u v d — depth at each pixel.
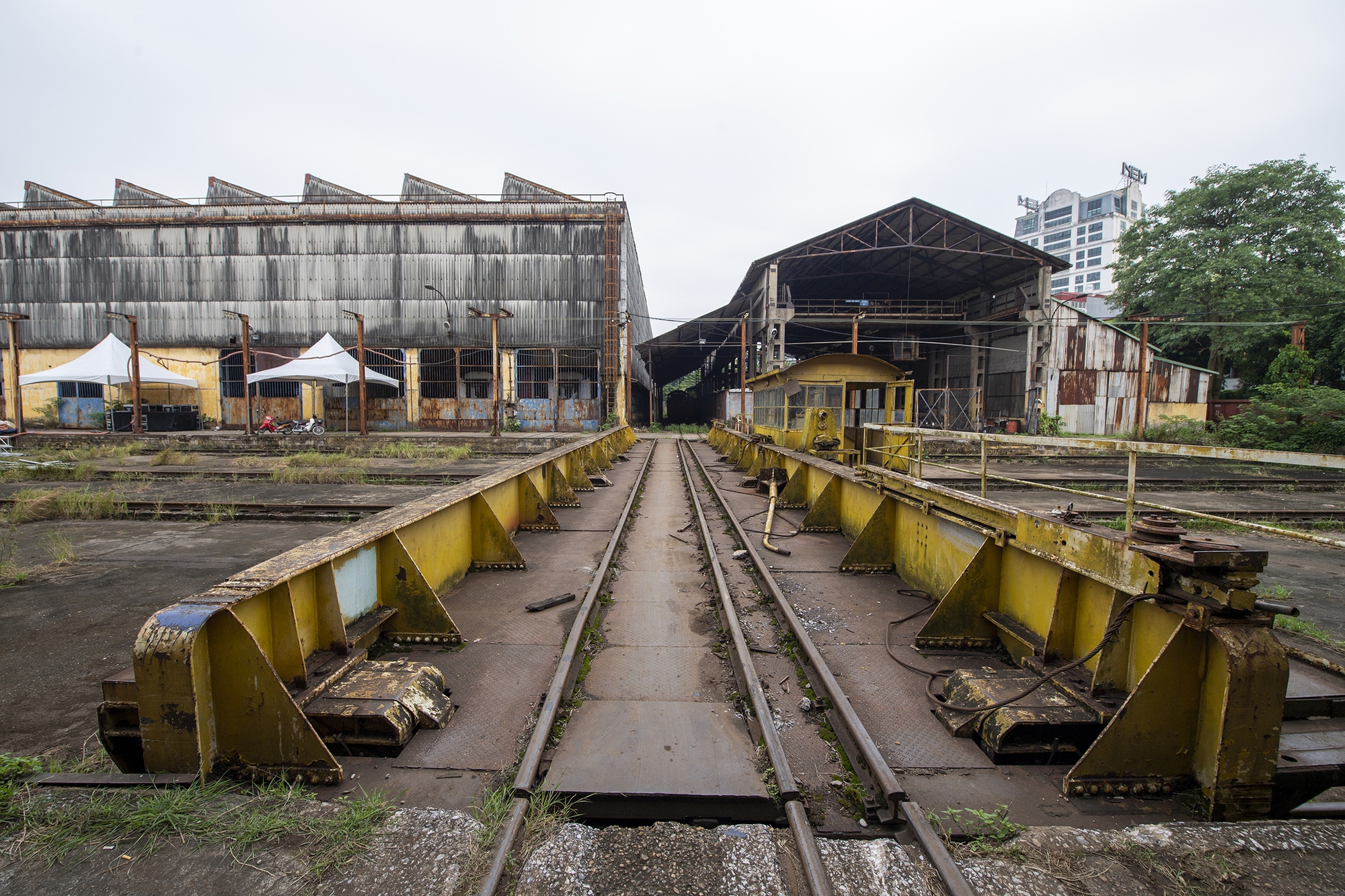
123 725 2.54
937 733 3.10
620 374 28.59
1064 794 2.55
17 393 22.56
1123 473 16.53
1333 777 2.53
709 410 49.00
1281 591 5.91
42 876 1.89
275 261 28.22
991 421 30.19
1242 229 28.67
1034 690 3.09
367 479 13.28
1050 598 3.59
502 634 4.33
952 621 4.15
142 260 28.33
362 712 2.77
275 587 2.83
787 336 40.44
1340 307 26.81
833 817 2.44
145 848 2.00
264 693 2.46
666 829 2.21
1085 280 127.00
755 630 4.50
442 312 28.16
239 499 10.48
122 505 9.27
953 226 27.72
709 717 3.21
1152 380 28.47
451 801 2.46
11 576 5.85
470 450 20.11
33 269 28.64
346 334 28.27
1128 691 2.94
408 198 28.41
